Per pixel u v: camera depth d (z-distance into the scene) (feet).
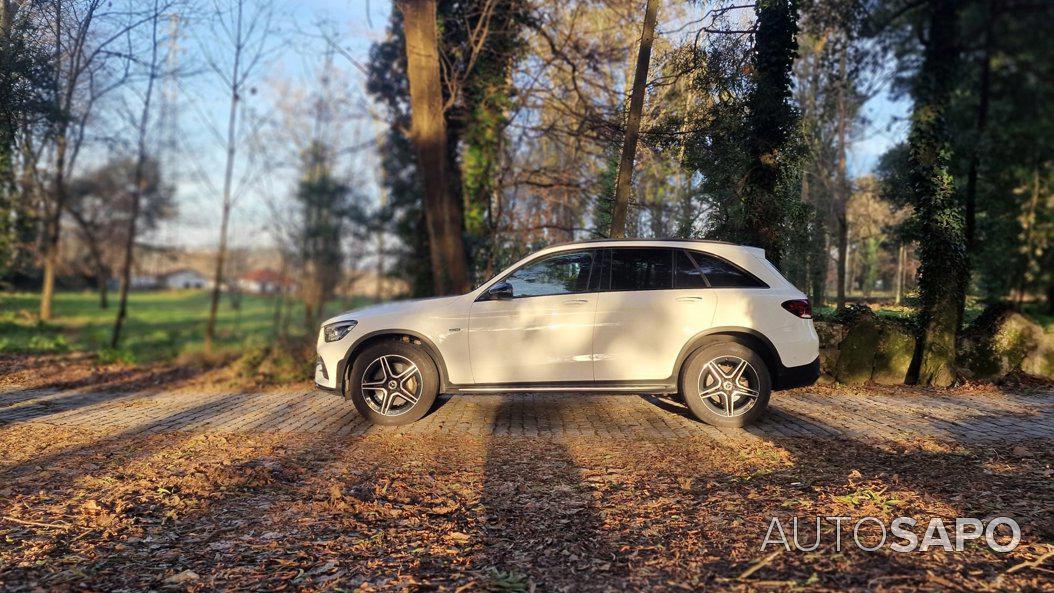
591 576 9.91
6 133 23.50
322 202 84.12
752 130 28.50
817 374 20.52
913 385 28.35
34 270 57.77
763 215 28.63
